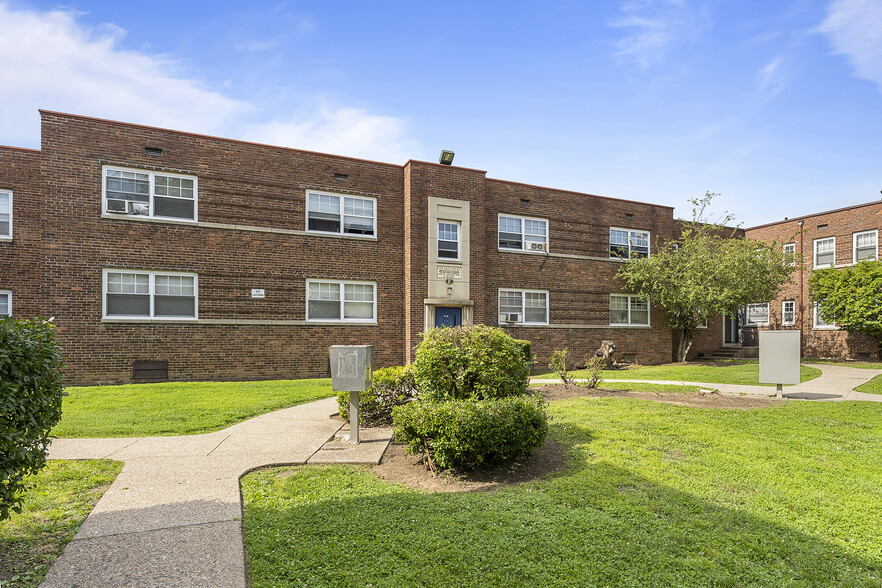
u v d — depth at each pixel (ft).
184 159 44.86
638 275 63.98
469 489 16.65
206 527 13.16
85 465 18.53
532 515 14.03
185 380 44.09
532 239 62.08
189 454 20.24
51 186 40.32
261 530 12.98
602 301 66.08
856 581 10.88
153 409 29.32
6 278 42.70
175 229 44.32
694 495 15.79
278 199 48.47
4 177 43.01
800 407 31.37
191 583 10.43
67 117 41.09
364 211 52.60
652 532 13.07
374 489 16.40
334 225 51.13
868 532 13.38
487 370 21.86
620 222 67.92
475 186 56.54
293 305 48.65
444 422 17.98
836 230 73.92
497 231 59.67
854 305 62.44
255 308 47.06
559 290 63.05
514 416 18.69
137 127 43.29
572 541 12.46
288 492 16.03
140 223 43.16
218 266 45.78
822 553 12.14
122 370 42.16
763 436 23.80
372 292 52.54
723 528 13.41
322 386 39.45
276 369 47.60
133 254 42.80
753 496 15.81
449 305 54.49
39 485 16.17
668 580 10.80
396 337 53.21
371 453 20.67
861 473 18.34
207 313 45.19
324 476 17.76
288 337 48.24
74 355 40.55
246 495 15.87
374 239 52.49
